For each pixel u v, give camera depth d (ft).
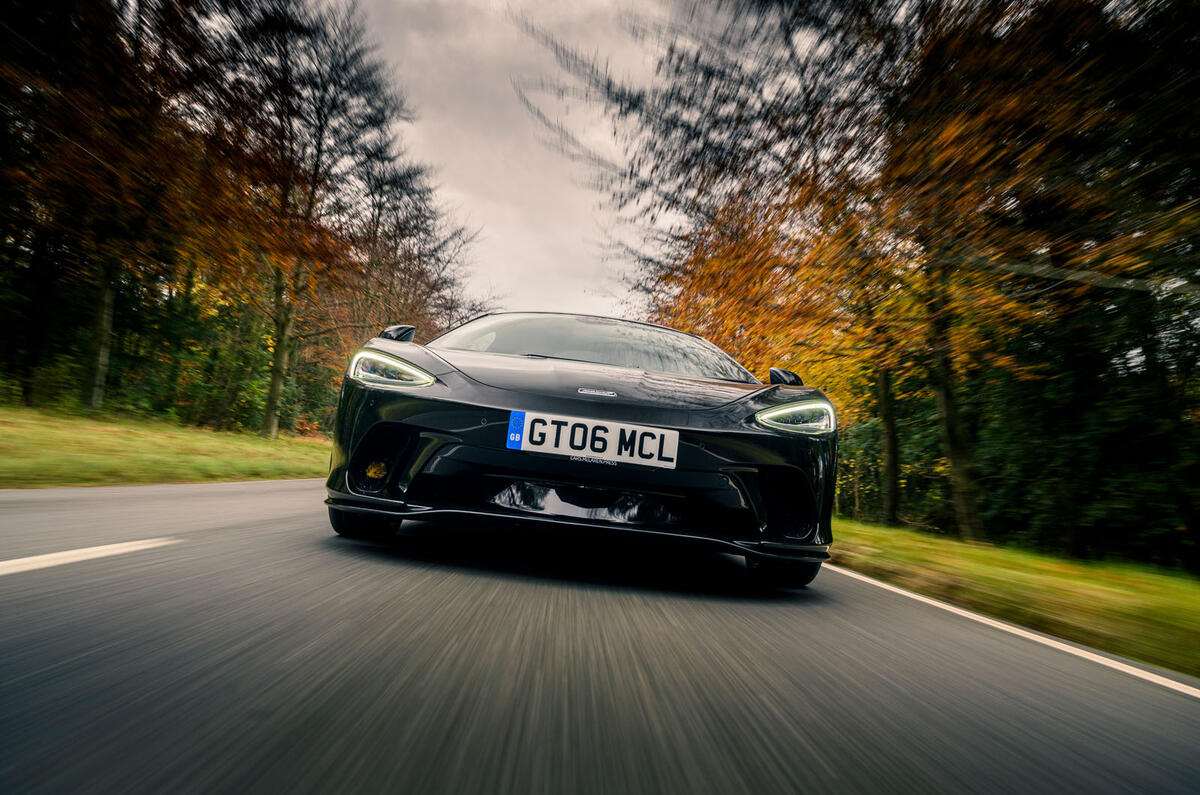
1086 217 14.19
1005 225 14.93
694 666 5.15
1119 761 4.13
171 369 54.60
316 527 10.53
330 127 33.06
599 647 5.38
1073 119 12.24
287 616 5.50
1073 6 11.30
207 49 27.71
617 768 3.37
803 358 23.86
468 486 7.97
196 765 3.06
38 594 5.56
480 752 3.42
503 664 4.77
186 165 30.73
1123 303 20.80
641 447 7.97
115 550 7.52
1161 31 11.03
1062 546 25.82
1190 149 11.80
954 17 12.40
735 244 20.20
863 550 13.02
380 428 8.24
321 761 3.19
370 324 67.31
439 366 8.73
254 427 68.69
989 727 4.49
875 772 3.62
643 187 16.58
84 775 2.90
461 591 6.84
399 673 4.42
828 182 15.79
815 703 4.61
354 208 38.81
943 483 36.06
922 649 6.44
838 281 19.92
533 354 10.40
